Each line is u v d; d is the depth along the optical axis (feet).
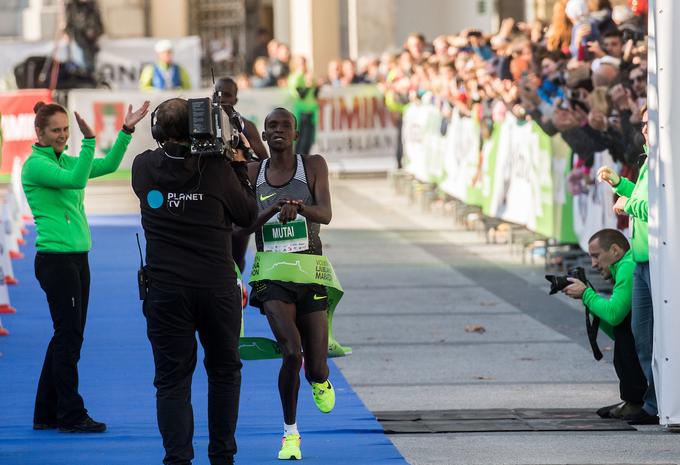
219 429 47.19
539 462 51.16
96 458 52.75
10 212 121.19
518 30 129.49
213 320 46.39
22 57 209.56
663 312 55.01
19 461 52.42
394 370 69.72
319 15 253.24
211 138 45.06
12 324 85.15
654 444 53.93
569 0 98.94
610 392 63.98
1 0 289.74
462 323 83.61
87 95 184.55
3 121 177.27
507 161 111.86
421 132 152.97
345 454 52.65
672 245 54.70
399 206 154.51
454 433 56.18
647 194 56.08
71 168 58.59
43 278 57.16
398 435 55.93
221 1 331.77
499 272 105.19
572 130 92.89
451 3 243.81
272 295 51.93
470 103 125.80
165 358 46.34
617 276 57.77
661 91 54.44
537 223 103.86
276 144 52.80
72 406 57.06
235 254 61.31
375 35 237.04
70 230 57.26
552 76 102.27
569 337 78.54
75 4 208.64
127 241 126.00
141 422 58.95
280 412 60.44
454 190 135.13
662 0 54.49
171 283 45.73
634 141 84.58
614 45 93.04
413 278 102.58
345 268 108.17
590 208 91.66
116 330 81.97
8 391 66.03
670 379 55.21
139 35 273.33
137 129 187.83
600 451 52.80
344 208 153.48
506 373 68.64
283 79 205.26
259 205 53.01
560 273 102.12
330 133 194.39
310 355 52.39
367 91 195.11
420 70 149.18
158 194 45.96
